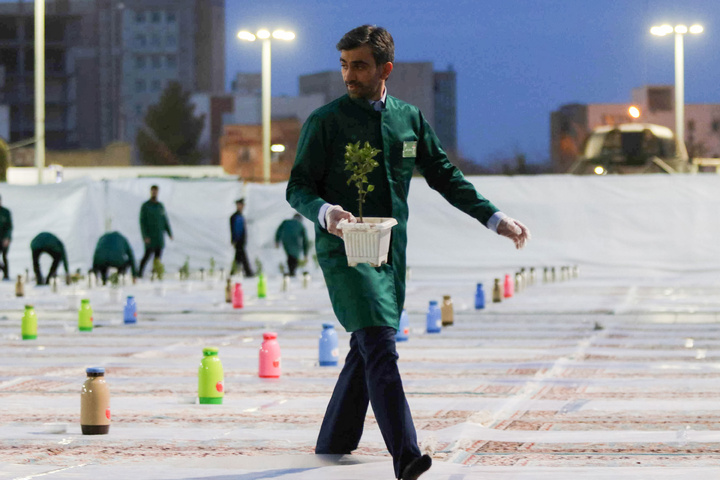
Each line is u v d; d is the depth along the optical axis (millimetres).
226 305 25266
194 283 34406
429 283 33406
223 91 195125
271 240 38438
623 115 140125
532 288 30625
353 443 7684
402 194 6965
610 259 36188
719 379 12484
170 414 10141
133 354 15773
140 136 139250
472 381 12477
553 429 9156
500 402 10758
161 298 27891
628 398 11000
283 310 23625
